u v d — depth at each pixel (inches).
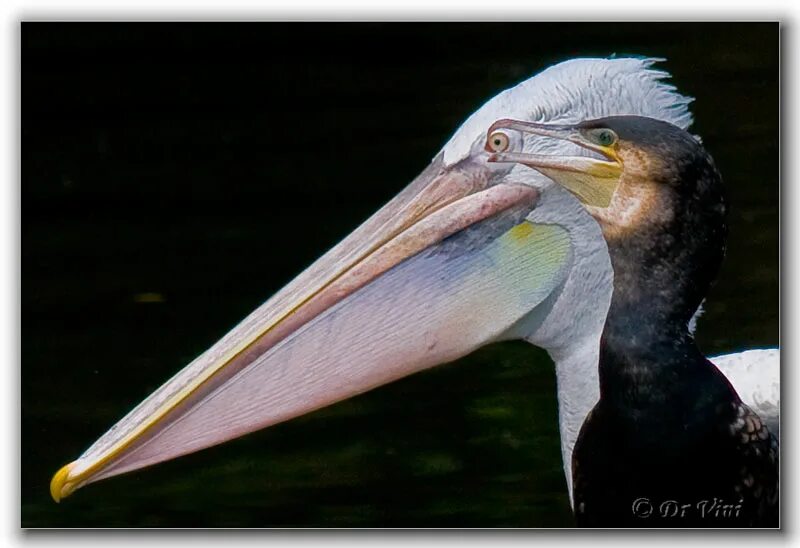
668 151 292.2
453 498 452.1
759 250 591.8
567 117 329.1
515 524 433.4
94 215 638.5
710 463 305.0
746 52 740.0
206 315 559.5
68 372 526.9
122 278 590.6
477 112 337.7
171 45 759.7
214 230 622.8
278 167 674.8
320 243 606.2
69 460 472.1
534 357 546.3
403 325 335.0
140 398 509.0
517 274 335.0
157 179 668.1
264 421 335.6
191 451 336.5
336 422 507.2
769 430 344.2
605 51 737.6
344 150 684.1
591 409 337.7
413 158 671.8
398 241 335.9
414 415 506.6
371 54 772.0
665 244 295.3
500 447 482.0
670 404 301.3
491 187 334.0
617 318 301.9
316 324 334.6
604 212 299.3
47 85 737.0
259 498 456.4
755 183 635.5
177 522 442.0
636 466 307.7
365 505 447.5
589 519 322.0
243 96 740.0
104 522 443.5
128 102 734.5
